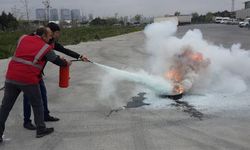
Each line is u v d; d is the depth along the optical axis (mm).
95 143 5617
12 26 46906
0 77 12141
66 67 6172
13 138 5957
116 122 6629
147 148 5348
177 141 5598
